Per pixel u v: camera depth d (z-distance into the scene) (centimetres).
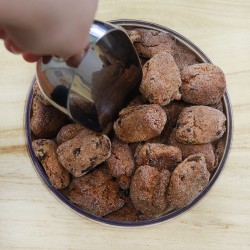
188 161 34
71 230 37
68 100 28
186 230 37
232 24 43
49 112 36
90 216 35
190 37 43
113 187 36
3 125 39
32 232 36
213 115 36
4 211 37
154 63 36
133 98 36
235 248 37
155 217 36
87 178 36
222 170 38
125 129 35
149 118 34
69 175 36
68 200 35
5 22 19
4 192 37
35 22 19
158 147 35
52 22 20
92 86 28
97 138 34
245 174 39
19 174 37
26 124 37
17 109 39
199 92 37
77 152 34
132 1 43
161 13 43
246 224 38
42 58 27
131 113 35
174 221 37
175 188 34
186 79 37
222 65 42
